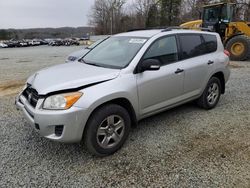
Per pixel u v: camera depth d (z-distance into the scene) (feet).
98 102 10.94
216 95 18.06
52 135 10.68
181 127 14.92
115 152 12.11
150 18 189.26
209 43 17.39
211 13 46.26
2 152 12.14
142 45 13.48
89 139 11.13
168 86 14.11
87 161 11.43
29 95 11.87
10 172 10.58
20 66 44.86
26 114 11.71
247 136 13.73
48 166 11.05
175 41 14.99
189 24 49.85
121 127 12.12
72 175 10.43
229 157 11.64
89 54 15.65
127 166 11.03
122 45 14.44
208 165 11.03
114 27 233.96
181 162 11.27
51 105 10.55
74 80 11.22
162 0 179.73
